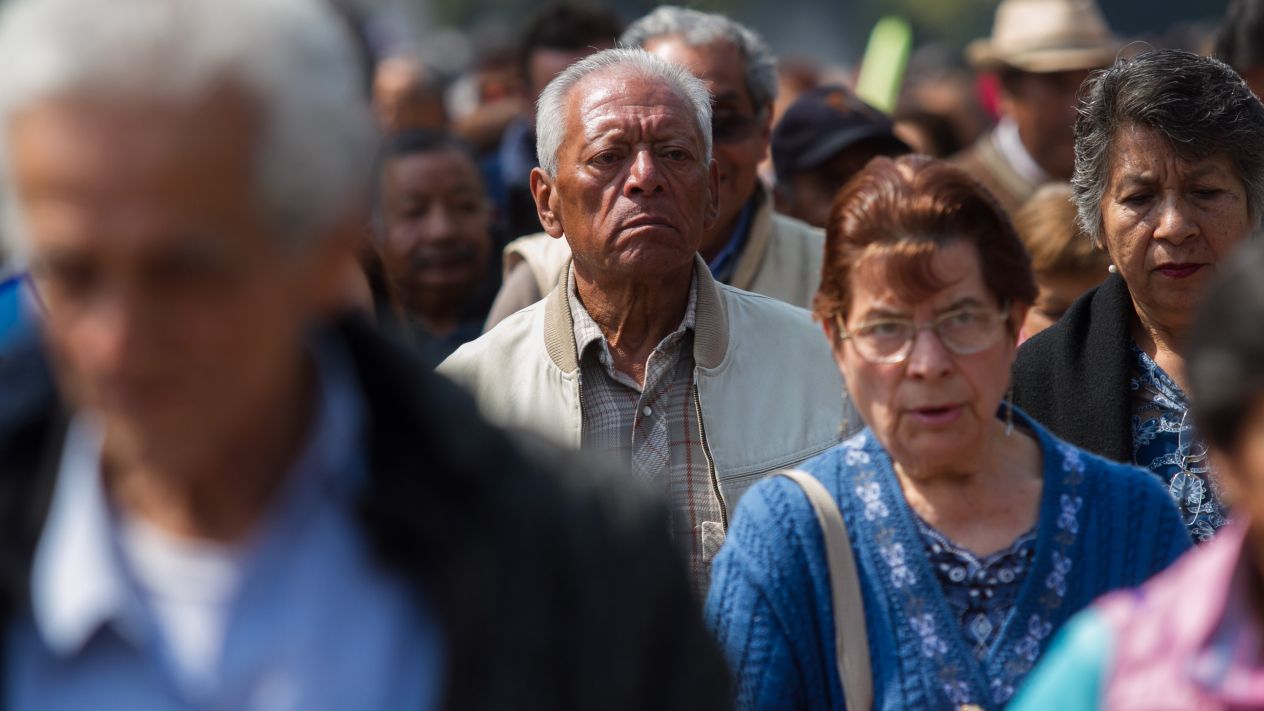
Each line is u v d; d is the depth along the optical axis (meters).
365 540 3.56
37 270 3.21
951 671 5.40
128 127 3.08
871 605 5.51
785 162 12.13
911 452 5.53
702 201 8.05
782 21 95.00
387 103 18.17
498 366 8.21
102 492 3.54
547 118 8.25
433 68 25.09
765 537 5.60
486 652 3.50
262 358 3.34
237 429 3.45
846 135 11.91
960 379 5.47
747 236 10.22
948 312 5.48
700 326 8.04
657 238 7.81
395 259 12.27
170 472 3.42
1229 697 3.62
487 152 16.91
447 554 3.49
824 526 5.57
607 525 3.71
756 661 5.50
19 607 3.45
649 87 8.03
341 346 3.70
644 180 7.80
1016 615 5.44
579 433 7.95
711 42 10.17
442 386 3.68
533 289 9.85
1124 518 5.54
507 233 13.88
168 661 3.46
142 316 3.15
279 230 3.26
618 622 3.66
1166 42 33.72
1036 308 9.89
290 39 3.27
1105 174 7.65
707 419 7.90
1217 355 3.61
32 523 3.50
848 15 96.75
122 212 3.09
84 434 3.57
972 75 35.78
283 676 3.47
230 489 3.57
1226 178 7.32
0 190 3.25
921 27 99.00
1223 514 7.33
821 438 7.95
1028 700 3.92
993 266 5.53
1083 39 14.52
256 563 3.51
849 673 5.47
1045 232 9.81
